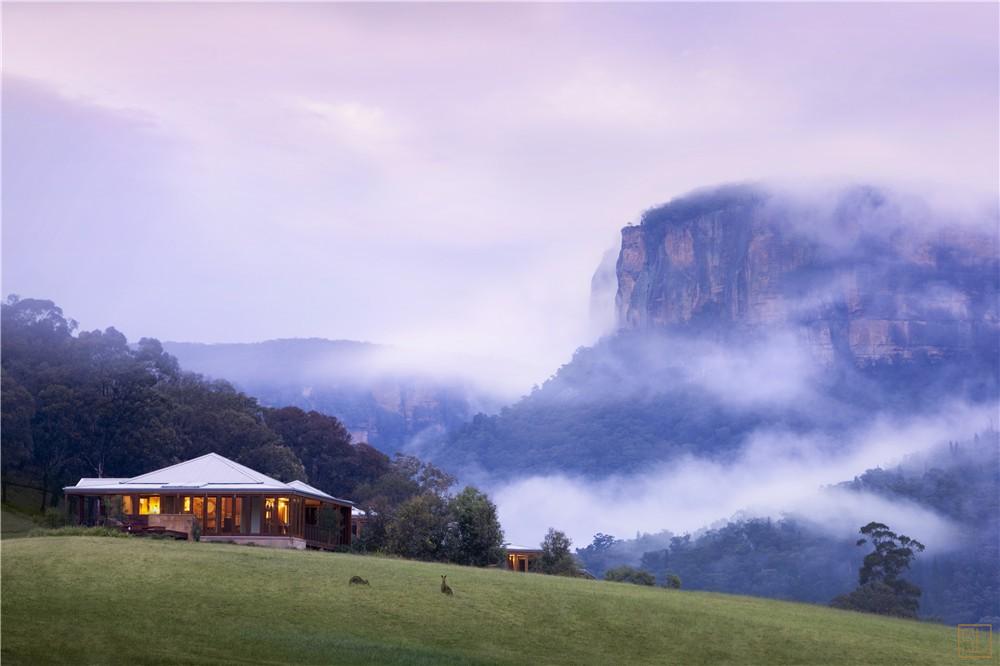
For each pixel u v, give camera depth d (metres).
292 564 49.06
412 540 79.38
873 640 46.41
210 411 124.56
